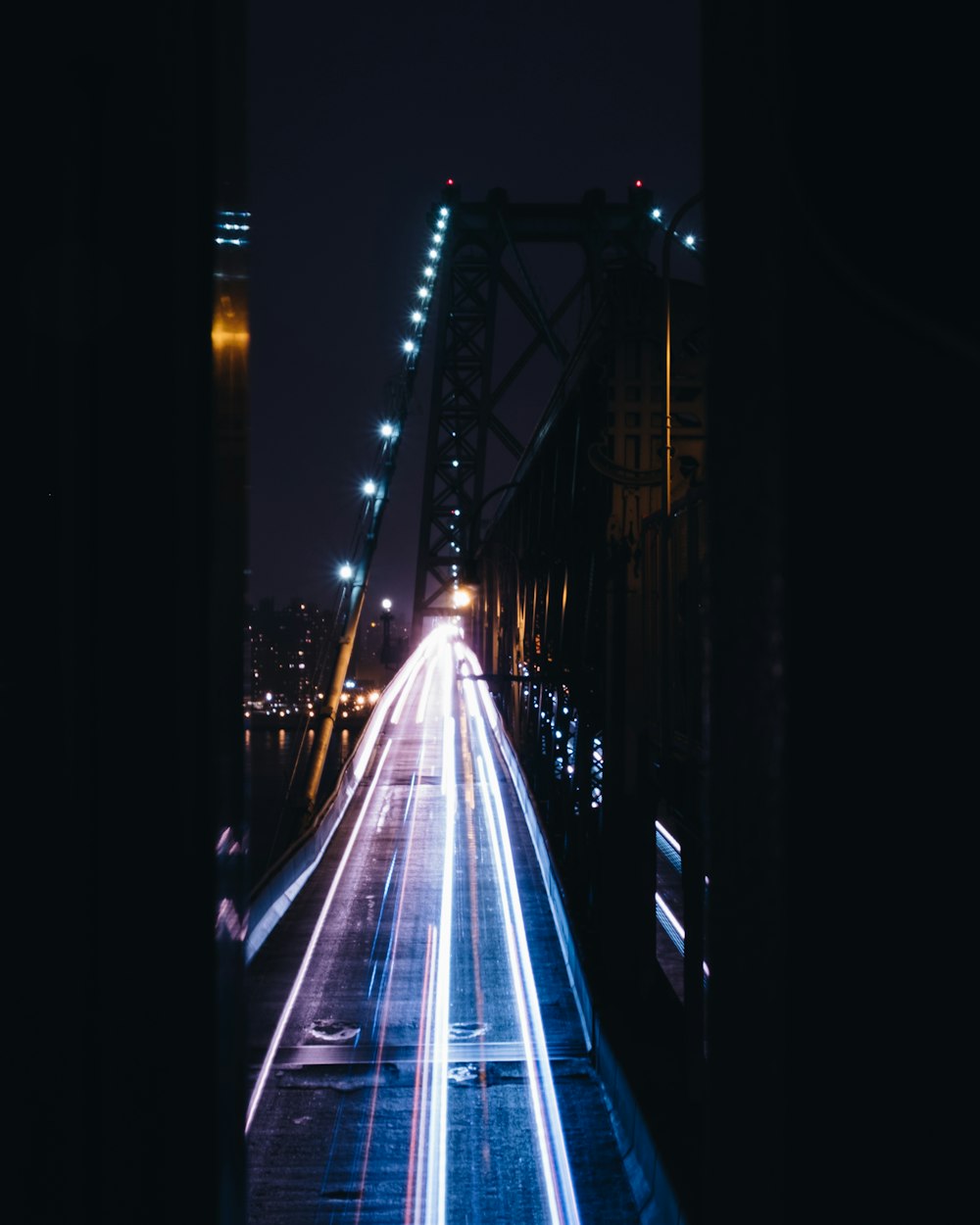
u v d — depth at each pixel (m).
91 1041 1.80
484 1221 8.16
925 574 1.52
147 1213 1.80
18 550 1.79
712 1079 2.00
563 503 20.28
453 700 58.03
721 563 1.94
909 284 1.46
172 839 1.81
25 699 1.79
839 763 1.55
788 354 1.59
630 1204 8.39
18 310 1.78
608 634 12.65
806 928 1.56
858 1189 1.54
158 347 1.82
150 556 1.82
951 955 1.50
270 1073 11.37
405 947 16.56
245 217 2.37
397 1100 10.63
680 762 9.11
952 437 1.50
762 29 1.69
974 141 1.45
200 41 2.01
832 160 1.51
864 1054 1.54
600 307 12.68
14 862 1.79
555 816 22.55
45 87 1.80
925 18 1.48
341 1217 8.22
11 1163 1.78
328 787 42.09
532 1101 10.58
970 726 1.49
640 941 12.48
